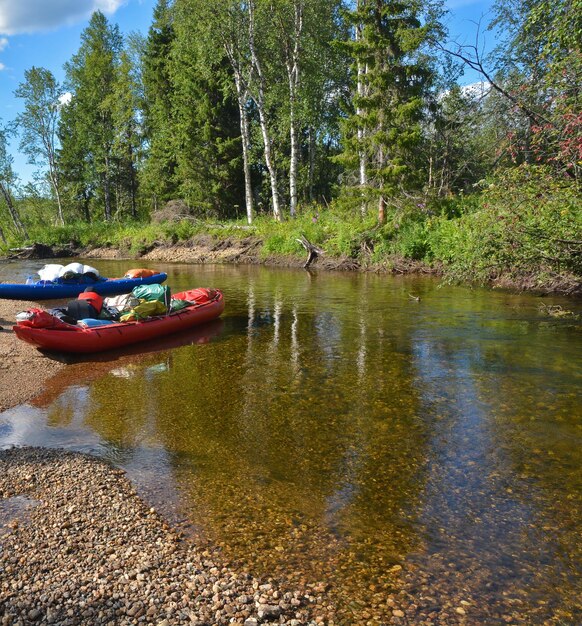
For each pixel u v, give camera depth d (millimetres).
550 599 3154
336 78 27609
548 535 3801
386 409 6344
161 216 33125
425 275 18016
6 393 7133
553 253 10594
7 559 3461
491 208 10719
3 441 5574
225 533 3826
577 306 11672
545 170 9344
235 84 29219
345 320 11398
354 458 5078
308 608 3053
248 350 9289
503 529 3879
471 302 12727
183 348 9539
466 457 5055
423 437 5527
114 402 6762
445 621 2969
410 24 17750
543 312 11289
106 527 3854
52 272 16141
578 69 8445
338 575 3361
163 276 17672
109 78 39438
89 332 9047
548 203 9477
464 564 3482
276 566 3441
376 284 16547
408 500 4297
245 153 27938
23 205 46594
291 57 25953
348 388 7137
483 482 4574
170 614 2943
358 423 5938
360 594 3186
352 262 20594
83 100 40594
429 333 9930
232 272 21562
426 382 7277
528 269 12391
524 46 11938
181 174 32562
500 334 9641
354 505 4230
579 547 3660
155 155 35250
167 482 4613
